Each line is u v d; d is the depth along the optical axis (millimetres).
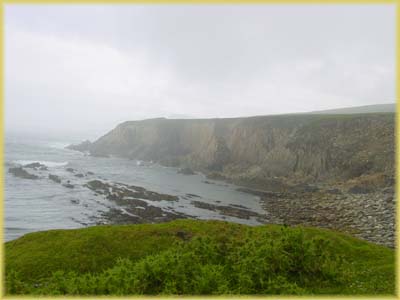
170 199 68312
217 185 89875
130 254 24422
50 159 127250
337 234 29953
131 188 77438
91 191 72125
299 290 13883
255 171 100938
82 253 24250
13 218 50969
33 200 62156
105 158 144125
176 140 146250
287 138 105000
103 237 26891
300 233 18016
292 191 78812
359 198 63938
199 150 126875
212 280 13930
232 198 72750
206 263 17156
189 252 16906
